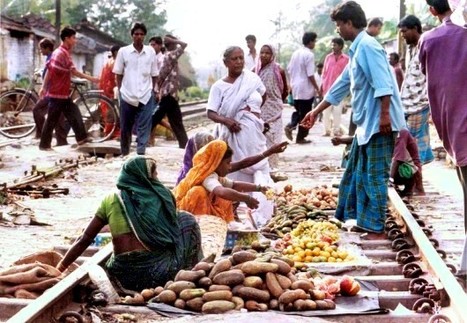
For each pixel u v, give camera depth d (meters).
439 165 15.52
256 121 9.42
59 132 18.53
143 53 16.09
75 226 9.53
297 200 9.88
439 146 16.44
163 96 17.88
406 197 11.63
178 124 18.17
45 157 16.39
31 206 10.87
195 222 6.63
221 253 7.19
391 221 8.85
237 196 7.55
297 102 19.66
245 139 9.37
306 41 19.50
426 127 12.17
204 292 5.87
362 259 7.50
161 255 6.38
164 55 17.94
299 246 7.58
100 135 20.17
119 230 6.34
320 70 28.55
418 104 12.02
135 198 6.37
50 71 17.22
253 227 7.81
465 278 6.80
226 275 5.88
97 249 7.73
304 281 5.90
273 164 13.55
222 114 9.48
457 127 7.04
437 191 12.14
